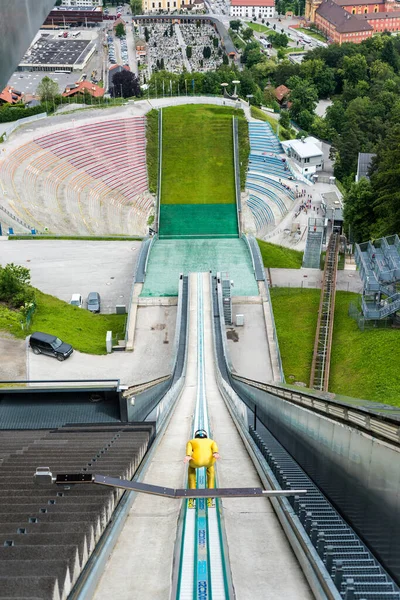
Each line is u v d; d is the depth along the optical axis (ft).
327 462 63.77
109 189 391.65
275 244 329.52
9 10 46.75
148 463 69.67
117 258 284.41
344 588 37.91
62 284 262.26
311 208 382.42
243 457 75.82
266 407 113.39
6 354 196.95
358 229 306.35
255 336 222.07
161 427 98.58
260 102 550.36
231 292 252.01
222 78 546.26
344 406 56.95
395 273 205.87
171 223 361.92
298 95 576.61
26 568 34.01
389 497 45.01
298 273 280.92
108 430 95.86
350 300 244.22
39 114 444.55
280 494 37.93
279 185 406.41
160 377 157.99
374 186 305.53
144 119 445.78
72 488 52.60
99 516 44.52
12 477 57.77
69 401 129.29
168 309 238.68
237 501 57.11
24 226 318.45
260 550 47.03
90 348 208.64
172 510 53.47
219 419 108.47
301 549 44.93
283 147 442.50
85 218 353.92
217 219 367.45
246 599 40.06
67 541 39.37
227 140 436.76
